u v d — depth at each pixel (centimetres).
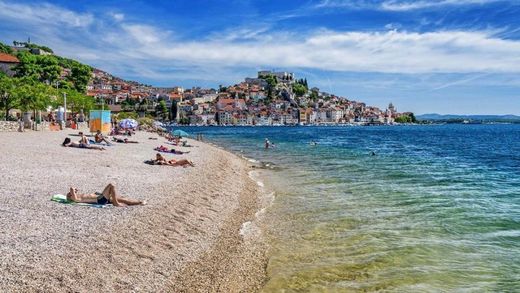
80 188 1841
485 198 2395
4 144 3362
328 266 1289
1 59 12756
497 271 1244
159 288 1028
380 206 2148
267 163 4378
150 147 4541
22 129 5138
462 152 6531
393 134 15400
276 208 2120
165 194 1953
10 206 1413
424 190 2658
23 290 849
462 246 1478
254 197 2428
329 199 2352
